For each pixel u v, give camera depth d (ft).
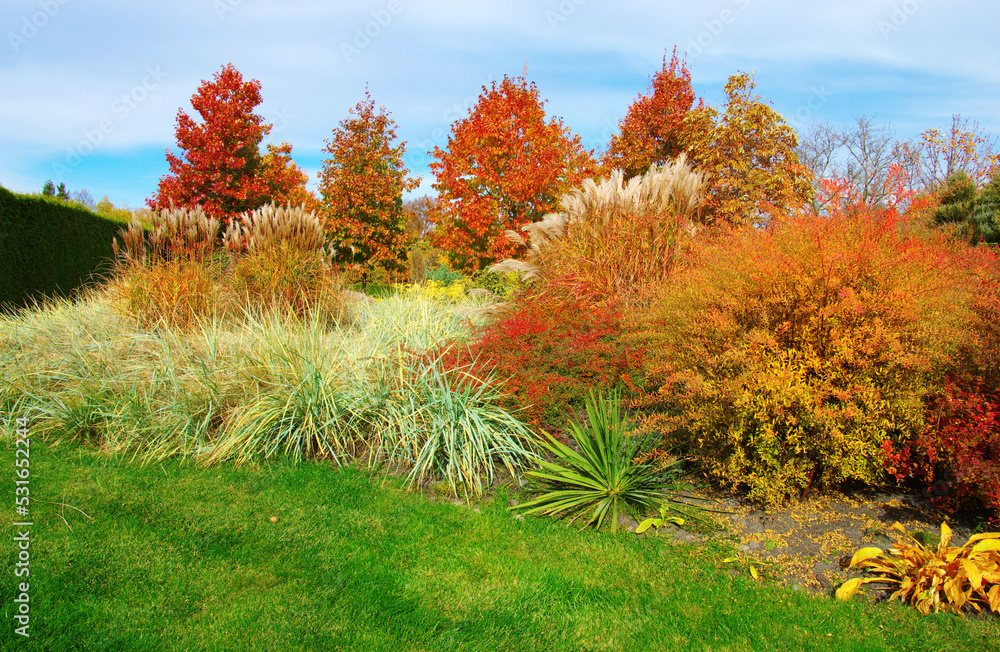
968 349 11.66
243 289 26.09
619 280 21.98
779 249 13.11
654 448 13.76
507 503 13.74
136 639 8.26
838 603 9.41
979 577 8.86
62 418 17.61
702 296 13.12
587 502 13.25
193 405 17.42
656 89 51.26
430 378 17.44
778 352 11.89
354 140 65.00
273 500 13.44
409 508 13.25
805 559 10.80
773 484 12.00
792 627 8.87
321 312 26.40
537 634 8.77
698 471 14.47
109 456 16.05
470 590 9.96
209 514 12.56
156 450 16.24
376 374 17.87
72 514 12.26
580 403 17.40
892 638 8.54
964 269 12.82
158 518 12.26
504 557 11.10
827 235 12.81
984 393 11.84
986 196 33.12
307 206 73.41
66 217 37.88
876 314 11.59
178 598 9.34
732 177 33.83
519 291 25.88
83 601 9.10
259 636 8.45
